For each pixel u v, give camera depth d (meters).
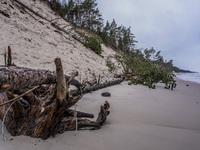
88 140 1.48
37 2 13.39
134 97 3.95
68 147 1.30
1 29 5.43
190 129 1.98
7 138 1.27
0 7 6.59
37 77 1.23
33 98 1.42
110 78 8.02
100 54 14.99
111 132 1.73
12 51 4.66
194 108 3.12
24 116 1.36
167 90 5.79
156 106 3.13
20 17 7.55
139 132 1.79
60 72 1.23
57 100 1.29
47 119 1.31
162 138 1.66
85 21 31.48
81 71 6.76
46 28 9.25
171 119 2.36
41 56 5.66
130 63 8.93
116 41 42.94
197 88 7.43
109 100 3.40
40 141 1.32
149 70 7.06
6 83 0.92
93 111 2.54
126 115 2.45
